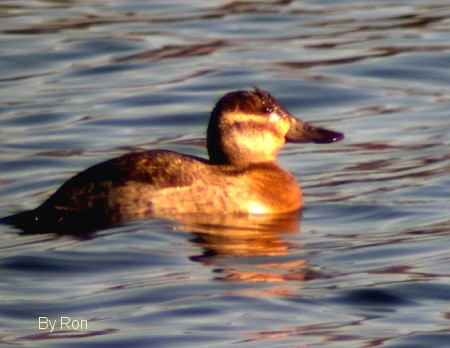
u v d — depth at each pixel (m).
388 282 12.45
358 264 12.99
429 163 16.73
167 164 14.09
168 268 12.80
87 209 13.84
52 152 17.66
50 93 20.30
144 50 22.20
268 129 14.62
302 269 12.86
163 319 11.66
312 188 15.73
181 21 23.84
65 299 12.19
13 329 11.59
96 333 11.45
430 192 15.43
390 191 15.51
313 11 24.47
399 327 11.55
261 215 14.29
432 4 24.59
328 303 12.02
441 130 18.30
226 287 12.34
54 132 18.58
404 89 20.38
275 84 20.47
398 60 21.48
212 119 14.56
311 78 20.72
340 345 11.14
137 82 20.73
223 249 13.30
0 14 24.23
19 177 16.53
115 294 12.27
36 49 22.20
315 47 22.28
